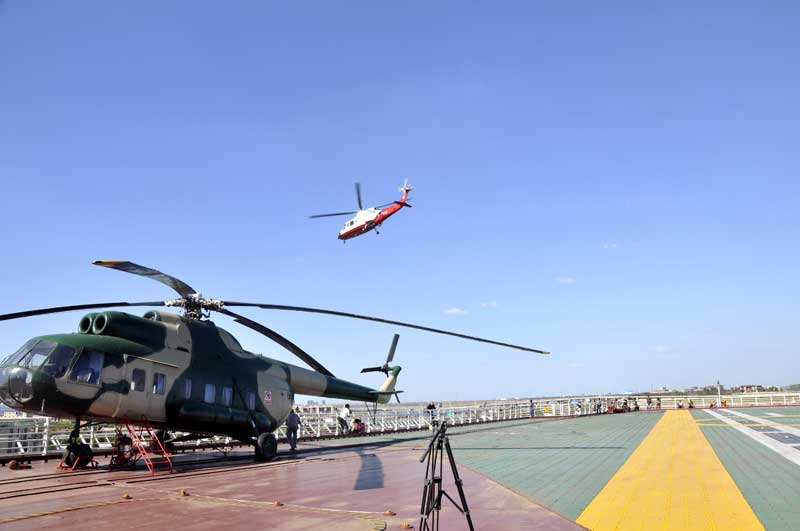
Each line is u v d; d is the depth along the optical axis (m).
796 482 11.81
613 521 8.70
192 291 17.52
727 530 8.00
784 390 146.25
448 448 7.09
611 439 24.17
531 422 45.22
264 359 21.30
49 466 17.02
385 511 9.58
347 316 18.41
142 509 9.94
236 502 10.62
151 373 16.19
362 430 34.81
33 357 14.29
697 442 21.17
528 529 8.21
